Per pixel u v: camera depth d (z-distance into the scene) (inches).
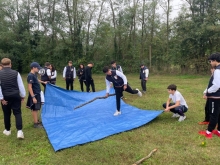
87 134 208.7
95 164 157.5
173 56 878.4
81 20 987.3
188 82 596.7
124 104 311.7
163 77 769.6
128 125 229.3
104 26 1020.5
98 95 369.7
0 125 248.2
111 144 187.5
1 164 162.2
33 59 1024.2
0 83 195.5
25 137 210.2
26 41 1027.3
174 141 191.3
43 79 364.5
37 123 238.4
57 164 159.5
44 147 187.5
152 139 197.3
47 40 1021.8
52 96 318.3
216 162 155.7
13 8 1031.0
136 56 981.2
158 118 256.2
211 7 760.3
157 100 354.6
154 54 1020.5
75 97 349.4
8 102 200.2
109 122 242.4
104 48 1039.0
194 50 825.5
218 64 186.9
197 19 784.3
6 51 1013.2
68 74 431.8
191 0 821.9
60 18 995.9
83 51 1020.5
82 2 977.5
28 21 1060.5
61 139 198.7
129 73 965.2
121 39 1013.2
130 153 171.3
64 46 986.1
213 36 741.9
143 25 989.2
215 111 190.2
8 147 190.2
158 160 160.4
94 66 978.7
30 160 166.9
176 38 866.8
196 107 304.5
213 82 184.9
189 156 164.1
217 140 190.9
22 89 201.8
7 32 970.7
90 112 283.9
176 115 255.6
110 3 988.6
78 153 173.8
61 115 276.8
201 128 219.6
